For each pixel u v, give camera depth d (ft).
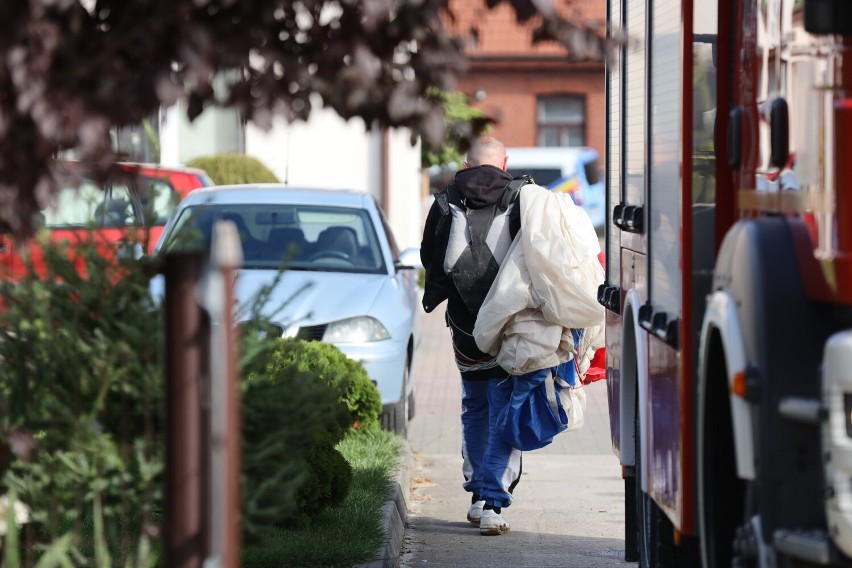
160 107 41.52
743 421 45.09
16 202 43.29
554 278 86.07
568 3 43.42
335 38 41.70
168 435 41.34
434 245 91.25
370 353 113.39
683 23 54.65
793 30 45.75
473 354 90.99
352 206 128.77
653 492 62.39
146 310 55.21
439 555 86.17
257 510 54.44
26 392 55.26
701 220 54.60
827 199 42.11
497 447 91.20
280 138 251.19
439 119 42.22
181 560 40.98
